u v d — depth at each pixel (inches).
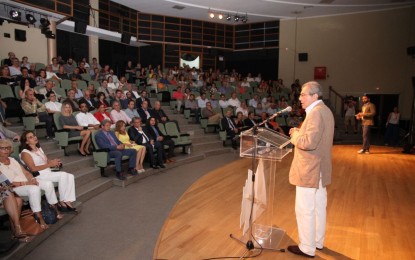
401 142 393.7
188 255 102.5
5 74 245.3
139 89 386.6
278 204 153.3
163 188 185.5
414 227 127.2
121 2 446.9
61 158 194.5
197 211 143.6
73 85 271.9
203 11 483.8
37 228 116.4
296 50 517.3
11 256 97.4
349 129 435.2
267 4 443.2
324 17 494.3
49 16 336.5
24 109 209.0
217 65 564.7
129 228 127.3
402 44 442.0
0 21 324.2
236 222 130.3
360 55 472.4
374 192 177.2
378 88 461.7
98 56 456.8
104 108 248.4
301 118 398.9
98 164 192.1
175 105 358.0
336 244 111.5
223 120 324.8
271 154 105.9
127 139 218.2
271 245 109.5
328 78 496.7
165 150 250.7
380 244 111.7
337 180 204.8
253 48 550.0
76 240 116.3
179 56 530.0
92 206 153.6
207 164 256.7
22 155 137.3
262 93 454.3
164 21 510.6
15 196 111.9
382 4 433.7
